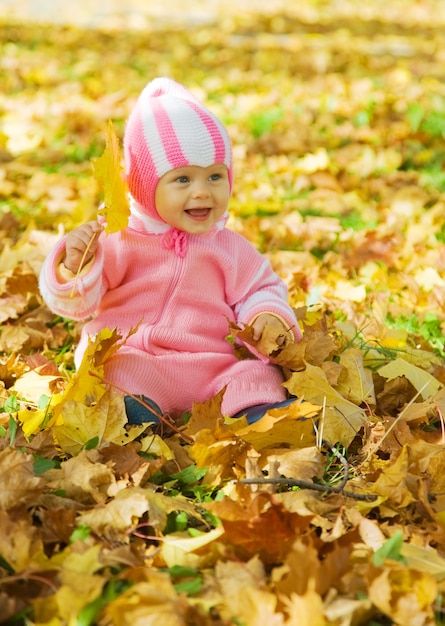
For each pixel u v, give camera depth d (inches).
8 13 531.8
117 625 70.3
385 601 72.4
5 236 178.7
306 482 91.0
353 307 144.2
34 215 189.0
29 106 294.4
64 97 315.9
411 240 179.9
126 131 110.9
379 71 400.8
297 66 410.9
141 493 87.3
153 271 112.9
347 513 86.8
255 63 419.2
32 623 71.2
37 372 119.4
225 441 95.1
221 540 81.9
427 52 470.3
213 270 115.4
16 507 83.5
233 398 108.1
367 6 676.7
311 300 143.8
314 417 106.3
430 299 150.4
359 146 257.1
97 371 105.5
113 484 90.4
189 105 108.7
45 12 555.8
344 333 130.6
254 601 71.9
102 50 434.9
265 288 119.4
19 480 84.7
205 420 103.3
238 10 621.0
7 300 142.8
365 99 319.0
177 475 96.2
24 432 100.3
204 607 73.4
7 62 377.7
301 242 181.9
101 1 640.4
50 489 90.0
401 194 208.5
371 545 82.1
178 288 112.9
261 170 232.8
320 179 221.1
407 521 89.5
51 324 140.3
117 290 113.7
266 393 108.6
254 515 83.2
